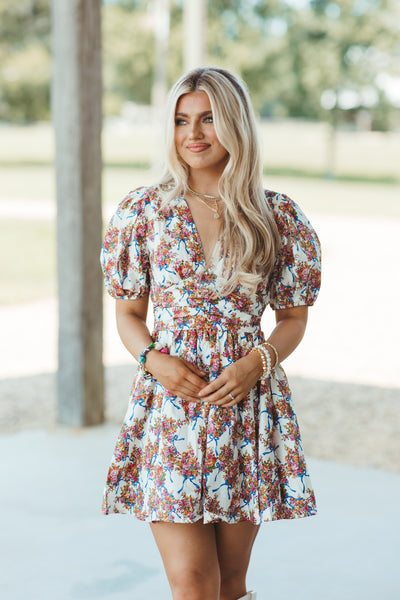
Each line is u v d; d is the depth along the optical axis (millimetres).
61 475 4168
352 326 8617
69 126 4648
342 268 12305
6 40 32812
